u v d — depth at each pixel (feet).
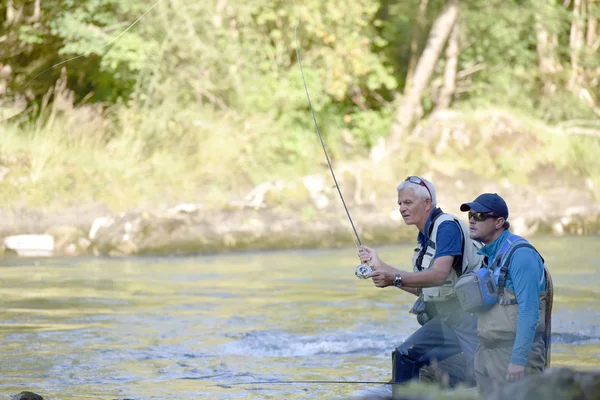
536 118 179.93
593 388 26.53
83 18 146.61
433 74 187.83
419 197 45.57
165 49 151.84
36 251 118.42
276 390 50.57
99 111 147.02
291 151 157.07
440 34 173.37
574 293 87.40
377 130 168.66
